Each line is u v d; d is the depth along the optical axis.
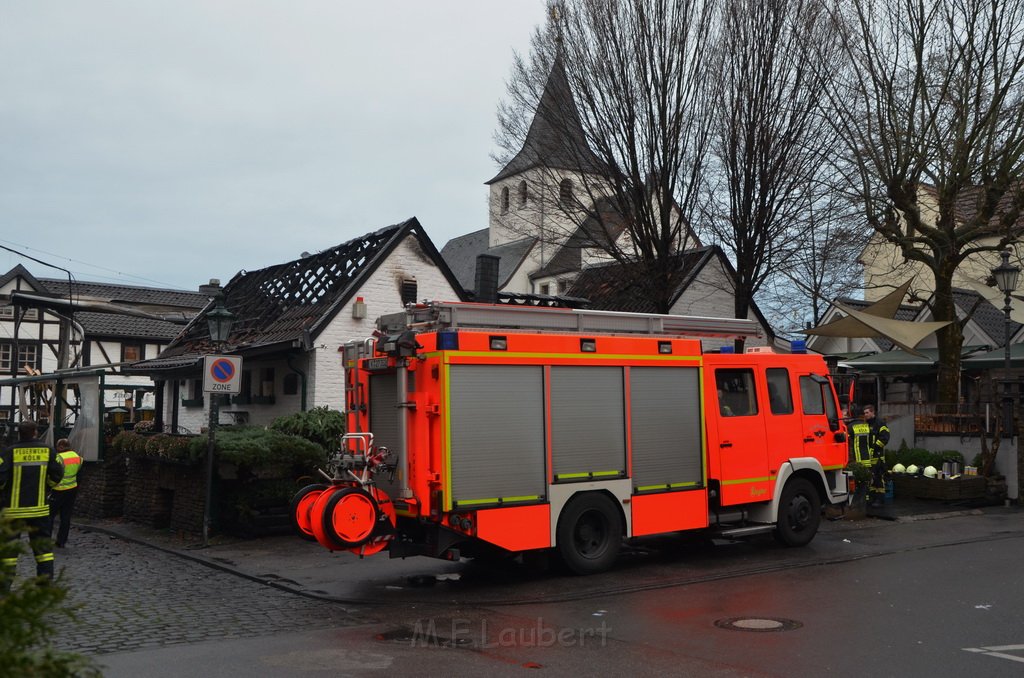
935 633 7.53
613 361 10.65
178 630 7.94
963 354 25.30
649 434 10.91
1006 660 6.69
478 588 9.78
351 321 19.38
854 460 16.09
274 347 18.84
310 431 15.40
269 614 8.62
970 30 18.39
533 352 10.00
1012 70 18.41
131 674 6.53
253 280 23.58
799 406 12.52
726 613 8.38
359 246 20.89
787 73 19.36
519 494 9.80
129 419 21.83
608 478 10.49
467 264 58.03
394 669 6.64
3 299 28.44
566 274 47.41
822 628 7.74
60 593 3.66
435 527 9.51
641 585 9.80
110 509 16.55
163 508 15.09
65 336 25.80
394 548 9.52
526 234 26.89
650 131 19.42
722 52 19.48
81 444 17.36
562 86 20.12
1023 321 22.48
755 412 12.02
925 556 11.64
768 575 10.38
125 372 18.86
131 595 9.59
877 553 11.90
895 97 19.48
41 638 4.24
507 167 22.00
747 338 12.63
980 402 19.16
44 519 9.66
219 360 13.38
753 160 19.38
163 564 11.73
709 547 12.48
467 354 9.51
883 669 6.48
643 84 19.34
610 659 6.85
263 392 20.59
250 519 13.46
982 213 19.22
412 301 20.47
